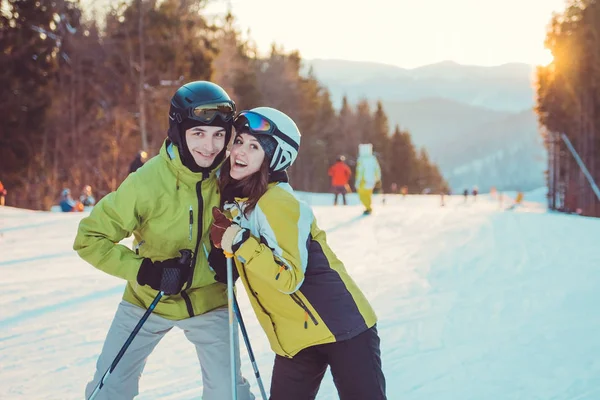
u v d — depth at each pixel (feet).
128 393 9.64
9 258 26.81
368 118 278.87
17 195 88.22
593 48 98.37
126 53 97.71
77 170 94.63
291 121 8.75
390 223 39.04
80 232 9.08
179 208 9.30
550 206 121.70
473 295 19.70
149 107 99.40
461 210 49.75
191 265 9.46
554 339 15.23
